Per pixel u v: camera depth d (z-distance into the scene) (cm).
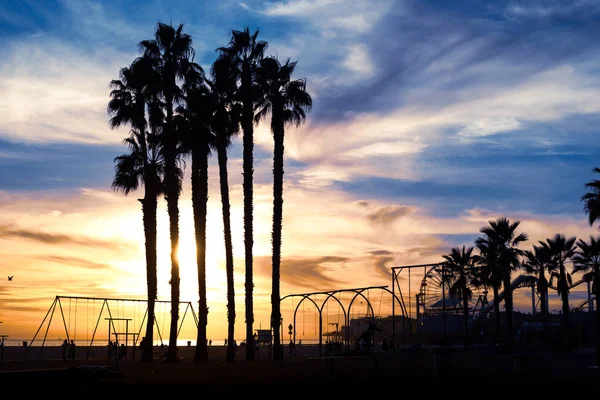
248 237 4634
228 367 3850
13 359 5175
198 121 4612
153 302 4634
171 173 4662
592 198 4969
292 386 2561
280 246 4662
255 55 4750
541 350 6188
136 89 4741
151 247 4678
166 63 4738
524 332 7856
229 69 4703
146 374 3222
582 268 5988
